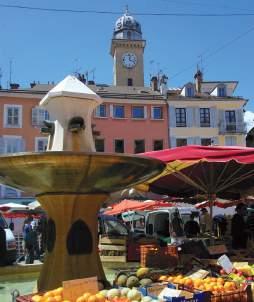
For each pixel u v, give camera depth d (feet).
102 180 22.11
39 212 87.10
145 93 175.22
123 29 262.88
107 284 23.11
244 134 167.73
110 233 58.23
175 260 29.04
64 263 22.79
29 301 17.85
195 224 60.23
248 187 43.39
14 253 51.19
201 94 177.06
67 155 20.08
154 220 69.56
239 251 35.53
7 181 23.91
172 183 40.83
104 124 162.50
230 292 19.11
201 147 27.81
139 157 21.49
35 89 162.30
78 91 25.32
